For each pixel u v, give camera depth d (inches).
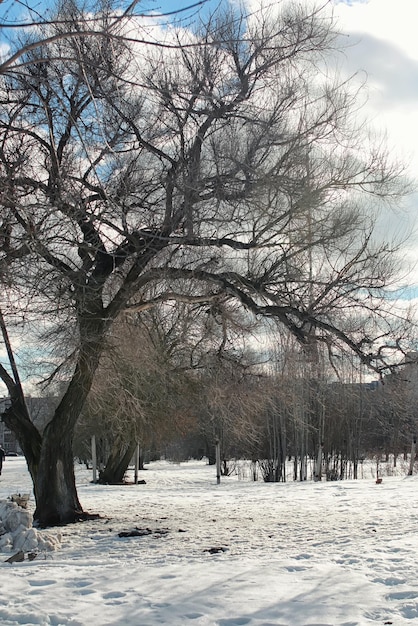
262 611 269.1
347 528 489.1
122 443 1269.7
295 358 721.6
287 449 1381.6
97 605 282.2
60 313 524.4
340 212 551.2
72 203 441.4
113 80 474.6
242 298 557.6
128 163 546.3
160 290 649.6
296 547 412.5
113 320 571.2
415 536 434.3
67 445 583.5
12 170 428.8
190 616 264.8
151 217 524.4
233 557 380.8
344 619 257.4
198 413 1183.6
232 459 1820.9
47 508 566.3
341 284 552.4
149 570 346.3
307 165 531.8
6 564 382.6
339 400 1159.0
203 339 742.5
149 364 746.2
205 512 639.1
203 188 514.9
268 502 730.8
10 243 440.8
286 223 533.6
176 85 492.4
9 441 4468.5
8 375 602.2
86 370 578.9
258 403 774.5
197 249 563.5
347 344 555.2
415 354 546.6
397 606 273.6
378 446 1681.8
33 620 261.6
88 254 525.7
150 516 609.6
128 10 228.7
